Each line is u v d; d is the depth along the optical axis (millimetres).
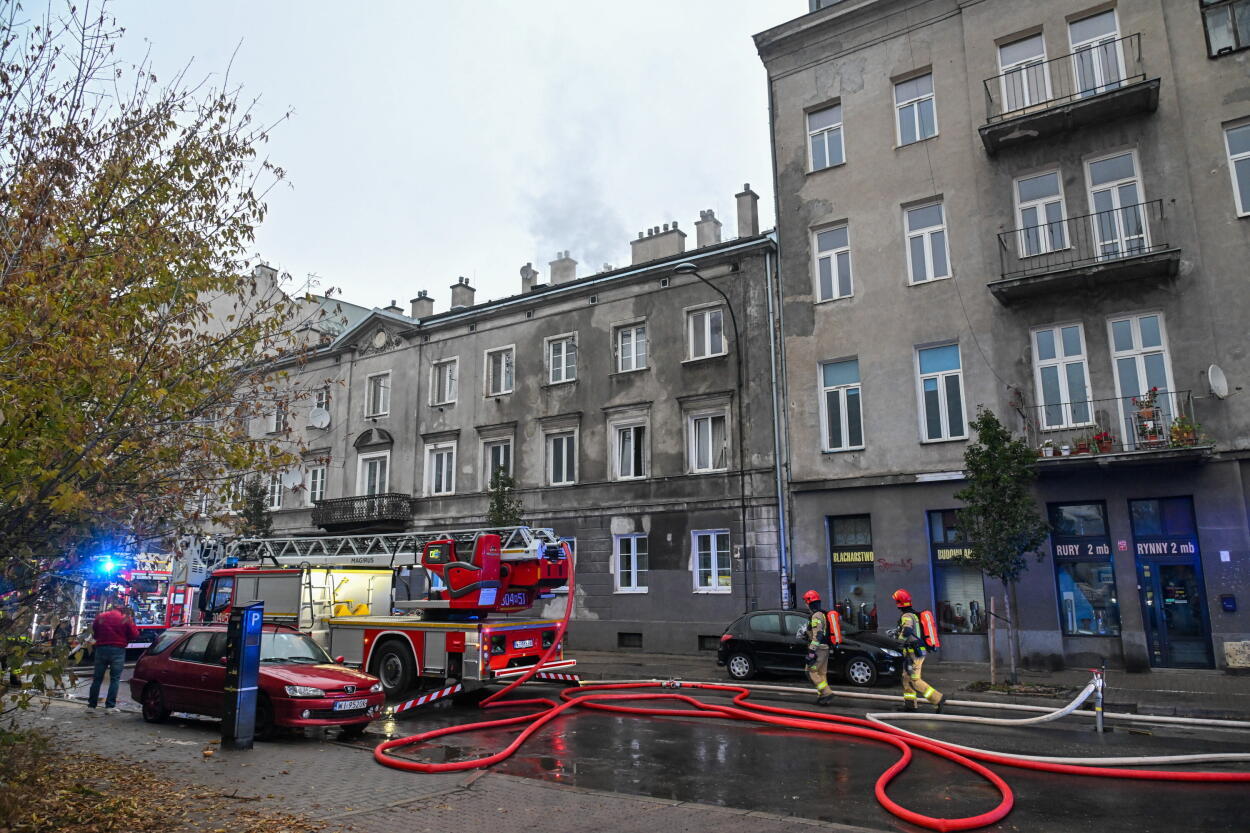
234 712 10430
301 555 19703
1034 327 18750
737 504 22453
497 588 15383
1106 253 18078
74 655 7859
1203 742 10539
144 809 7273
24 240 6809
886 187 21188
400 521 29391
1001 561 15133
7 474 6602
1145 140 17938
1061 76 19062
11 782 7387
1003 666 17906
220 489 8945
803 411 21516
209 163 8773
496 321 28906
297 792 8086
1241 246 16766
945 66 20859
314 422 33062
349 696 11430
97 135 8055
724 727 11875
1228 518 16031
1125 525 17000
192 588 22750
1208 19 17828
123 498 7844
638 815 7289
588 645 24234
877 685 15297
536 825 6980
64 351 6406
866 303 21016
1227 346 16609
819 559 20641
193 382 8336
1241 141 17203
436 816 7246
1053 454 17375
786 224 22641
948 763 9297
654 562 23594
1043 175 19219
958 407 19594
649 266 25109
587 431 25797
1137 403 16891
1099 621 17297
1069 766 8711
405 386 31000
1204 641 16141
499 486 24438
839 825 6926
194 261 8602
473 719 13266
